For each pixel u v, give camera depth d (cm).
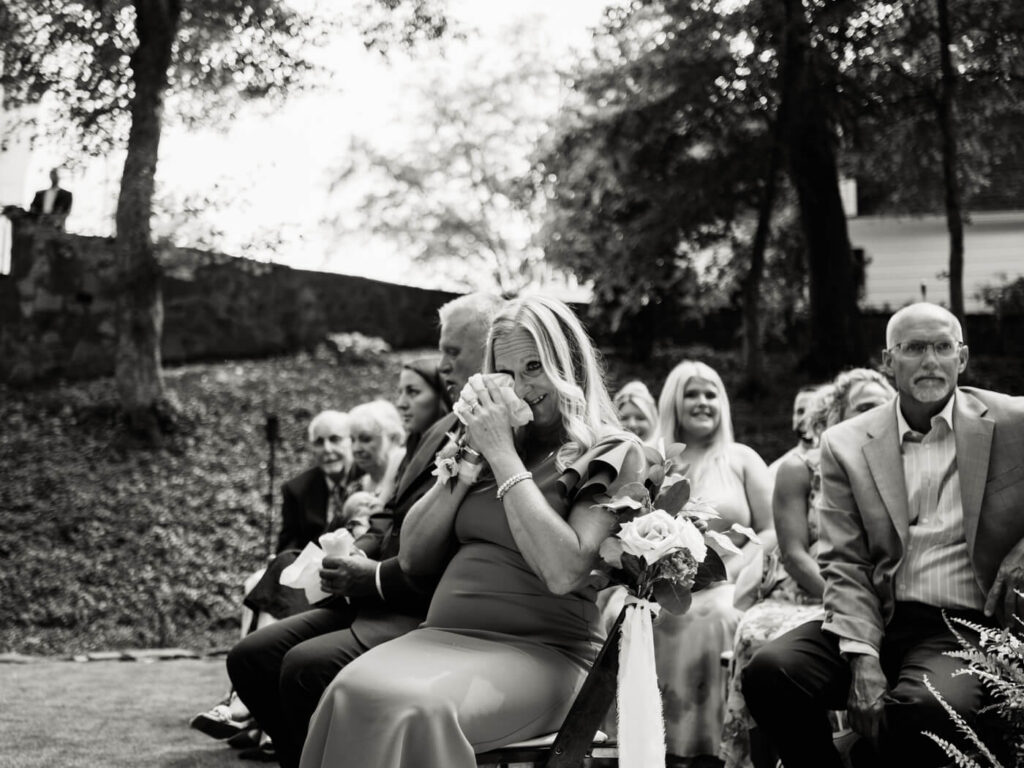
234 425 1589
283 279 1923
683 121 1861
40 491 1412
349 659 370
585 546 299
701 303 2077
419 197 2523
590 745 293
